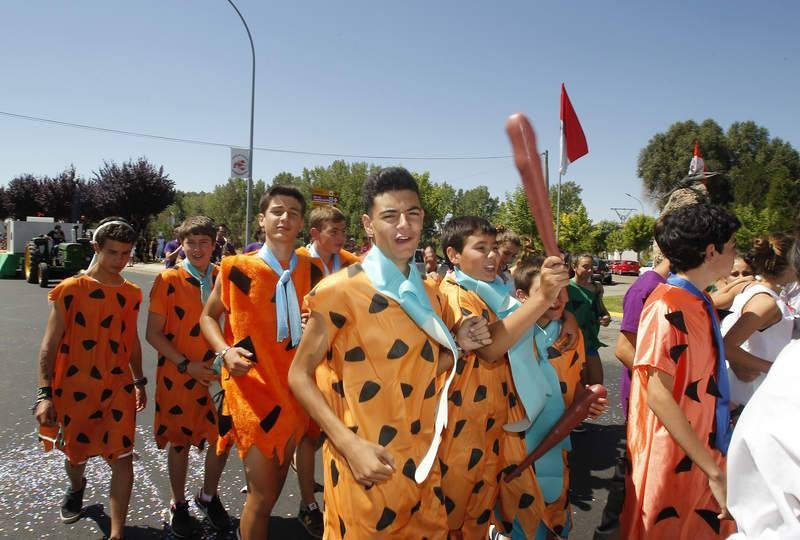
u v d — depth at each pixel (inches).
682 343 76.5
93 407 118.6
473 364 97.0
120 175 1416.1
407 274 74.5
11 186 1508.4
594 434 202.4
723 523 77.0
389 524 69.6
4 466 163.2
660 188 1835.6
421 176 1953.7
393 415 70.2
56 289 116.7
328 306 70.3
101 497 145.0
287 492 152.9
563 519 108.5
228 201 2536.9
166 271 132.1
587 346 186.9
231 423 109.8
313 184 2493.8
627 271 1348.4
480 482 100.8
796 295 131.6
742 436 43.8
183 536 125.8
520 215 1279.5
